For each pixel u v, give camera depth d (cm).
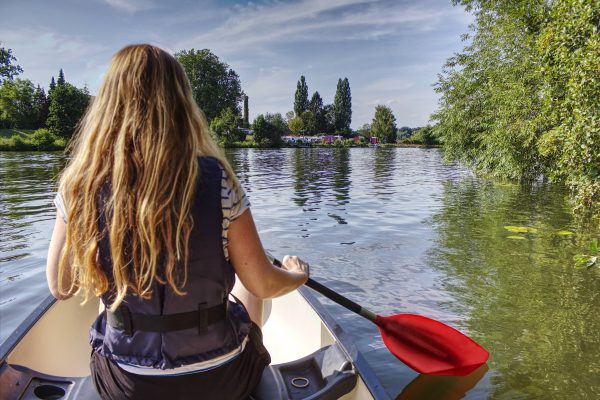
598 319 349
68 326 247
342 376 175
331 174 1623
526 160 1138
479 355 255
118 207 106
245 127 7075
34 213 764
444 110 1433
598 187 639
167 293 111
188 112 115
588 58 506
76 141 120
